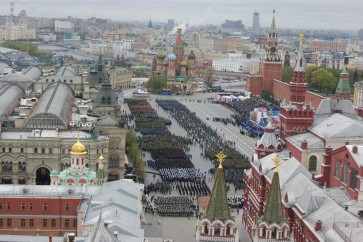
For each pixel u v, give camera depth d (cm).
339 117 16512
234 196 18362
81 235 12938
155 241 14488
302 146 15138
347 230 9938
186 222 16100
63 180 15975
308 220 11444
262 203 14038
